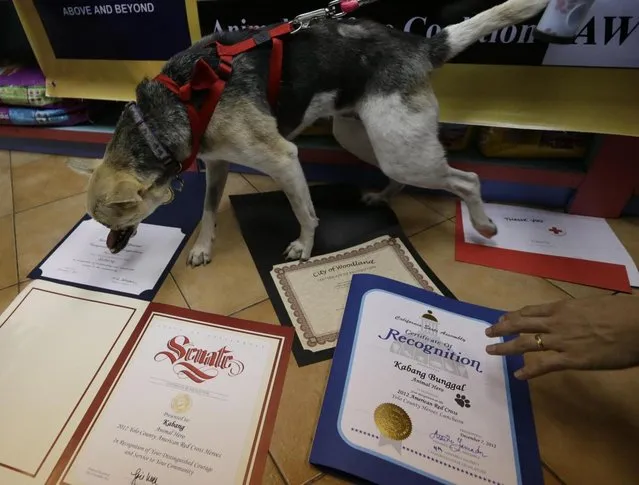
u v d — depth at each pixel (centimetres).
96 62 123
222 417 74
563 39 79
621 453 70
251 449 70
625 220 118
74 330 88
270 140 83
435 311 90
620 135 102
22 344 86
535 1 82
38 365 82
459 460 67
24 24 120
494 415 73
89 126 143
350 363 80
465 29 86
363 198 125
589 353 60
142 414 74
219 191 107
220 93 77
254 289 99
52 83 131
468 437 70
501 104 103
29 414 74
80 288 98
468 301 97
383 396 75
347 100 91
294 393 78
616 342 58
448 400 75
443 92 105
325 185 134
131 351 84
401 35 89
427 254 109
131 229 92
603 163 109
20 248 112
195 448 70
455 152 124
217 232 116
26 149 152
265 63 82
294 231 116
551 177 116
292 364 82
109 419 73
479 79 101
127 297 96
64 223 120
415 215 122
